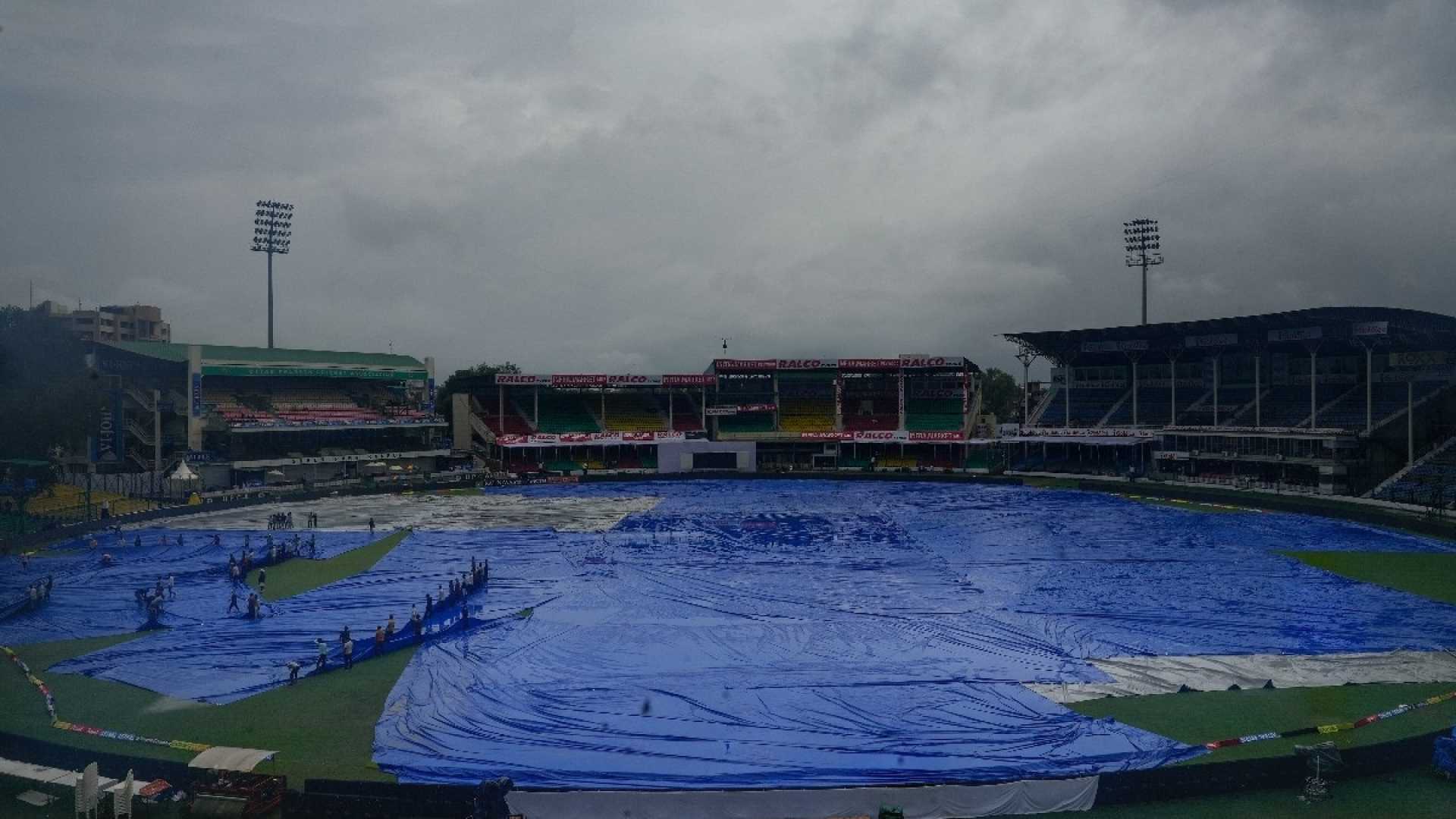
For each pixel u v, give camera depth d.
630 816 29.00
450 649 48.94
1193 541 82.94
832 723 38.28
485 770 33.56
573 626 53.62
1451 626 52.84
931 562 73.50
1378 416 118.25
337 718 38.81
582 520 98.94
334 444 143.38
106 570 69.75
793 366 163.00
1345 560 73.06
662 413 171.12
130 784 29.44
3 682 43.62
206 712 39.53
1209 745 35.06
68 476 119.38
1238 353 139.88
